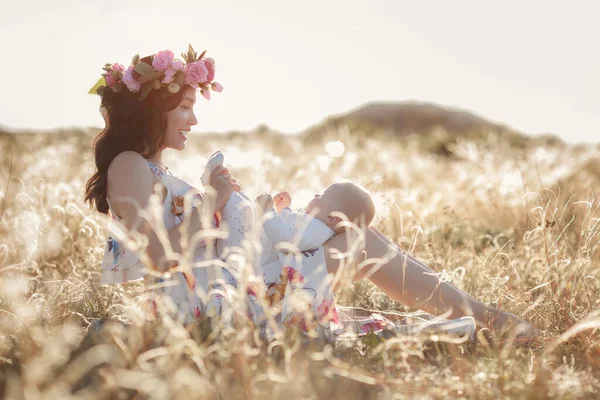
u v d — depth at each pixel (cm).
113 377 293
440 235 687
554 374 317
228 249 367
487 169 946
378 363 339
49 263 572
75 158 936
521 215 720
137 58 426
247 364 304
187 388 278
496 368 330
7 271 502
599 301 432
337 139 1452
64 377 296
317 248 410
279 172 923
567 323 407
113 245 416
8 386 300
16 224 575
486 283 511
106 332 359
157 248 396
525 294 439
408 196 807
